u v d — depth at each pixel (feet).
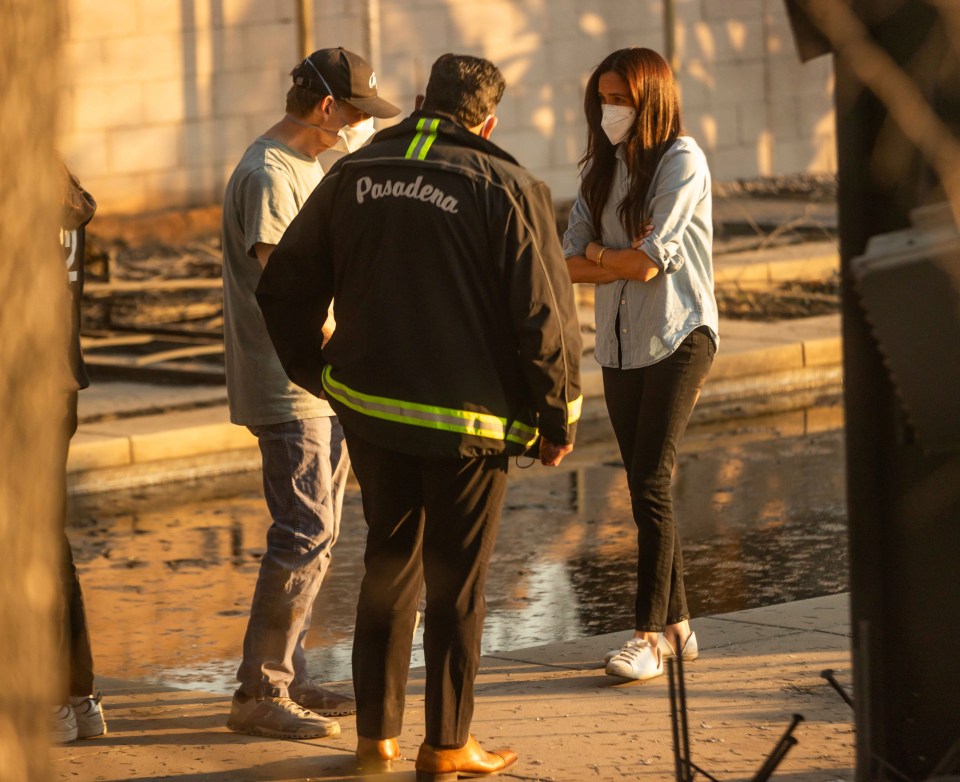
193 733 53.21
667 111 56.90
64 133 20.81
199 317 157.79
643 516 57.82
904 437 35.86
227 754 50.85
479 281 44.88
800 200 203.31
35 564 20.67
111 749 51.47
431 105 46.50
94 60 162.50
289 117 52.39
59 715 51.57
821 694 54.85
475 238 44.60
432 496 46.16
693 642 59.67
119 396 123.03
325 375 47.29
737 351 135.74
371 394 45.55
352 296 46.03
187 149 169.58
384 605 47.73
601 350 58.85
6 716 20.34
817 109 209.26
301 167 52.13
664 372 57.16
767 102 204.85
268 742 52.08
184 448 110.73
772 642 62.03
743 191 203.31
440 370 44.93
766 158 205.87
